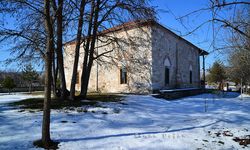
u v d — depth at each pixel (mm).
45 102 6258
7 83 30672
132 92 20531
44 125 6188
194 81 30828
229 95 27969
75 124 8219
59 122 8344
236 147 6812
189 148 6496
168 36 23297
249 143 7145
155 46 20281
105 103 12562
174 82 24312
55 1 11008
